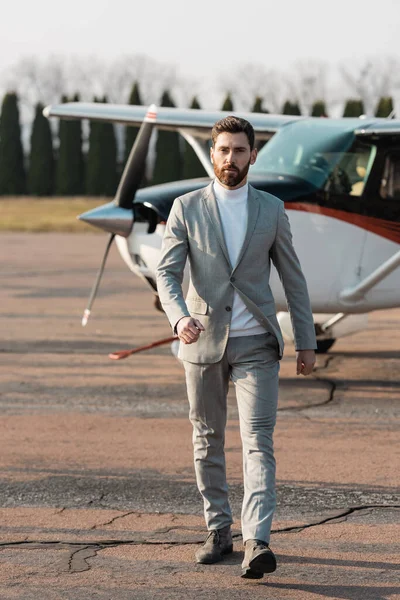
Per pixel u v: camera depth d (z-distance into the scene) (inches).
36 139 2324.1
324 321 426.9
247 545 169.8
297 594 170.9
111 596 169.8
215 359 179.2
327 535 203.0
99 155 2278.5
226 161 176.7
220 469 187.2
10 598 168.6
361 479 244.5
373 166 369.1
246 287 179.2
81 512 217.2
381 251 370.6
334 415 319.0
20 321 539.2
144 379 377.7
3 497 227.8
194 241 180.7
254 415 177.6
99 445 275.9
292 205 356.8
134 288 726.5
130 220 354.0
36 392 350.9
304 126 389.7
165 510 219.1
